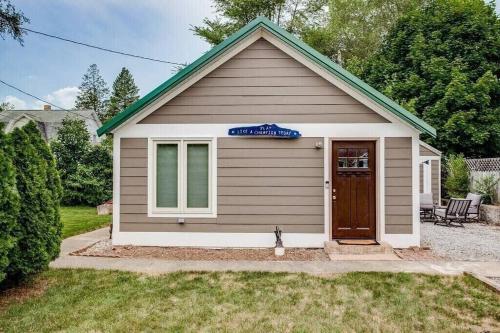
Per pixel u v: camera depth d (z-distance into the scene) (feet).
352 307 14.87
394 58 70.28
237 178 26.14
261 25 25.63
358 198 26.07
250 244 25.95
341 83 25.77
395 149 25.72
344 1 92.79
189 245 26.11
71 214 48.44
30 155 17.16
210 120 26.27
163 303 15.17
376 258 22.74
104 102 207.62
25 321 13.37
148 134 26.30
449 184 49.85
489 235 32.27
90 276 18.78
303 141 26.05
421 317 13.96
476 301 15.51
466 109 58.18
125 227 26.35
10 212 14.76
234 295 16.11
